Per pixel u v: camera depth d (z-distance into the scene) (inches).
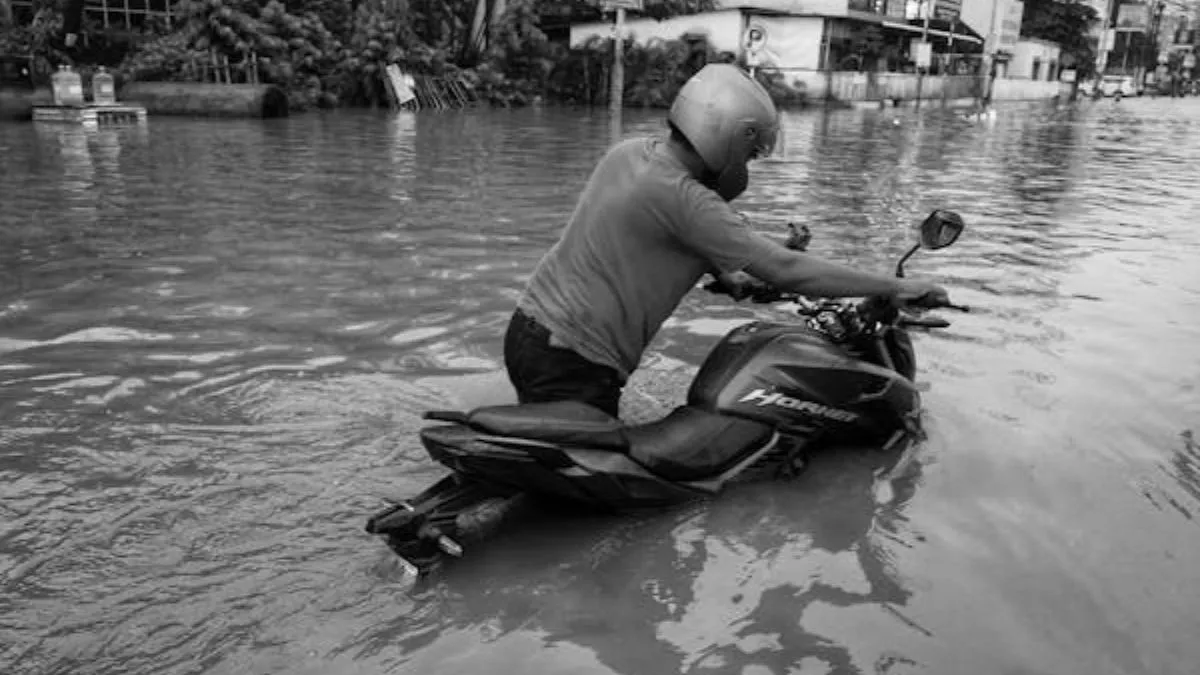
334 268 251.6
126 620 102.8
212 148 535.8
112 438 145.9
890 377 149.8
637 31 1403.8
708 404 138.6
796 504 134.9
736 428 137.0
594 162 514.0
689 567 117.9
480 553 120.1
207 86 781.3
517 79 1284.4
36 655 96.9
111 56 904.9
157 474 134.9
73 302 215.6
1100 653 102.3
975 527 128.5
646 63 1312.7
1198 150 744.3
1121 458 149.4
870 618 107.7
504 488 120.8
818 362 143.4
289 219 319.6
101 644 98.9
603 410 136.3
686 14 1386.6
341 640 101.1
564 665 98.1
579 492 123.2
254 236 290.5
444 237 294.4
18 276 237.5
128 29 951.6
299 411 157.8
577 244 131.5
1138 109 1729.8
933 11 1733.5
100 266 248.7
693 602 110.3
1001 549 123.0
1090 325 216.1
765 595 112.0
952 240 143.6
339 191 385.4
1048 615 108.8
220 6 871.1
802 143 700.7
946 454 150.3
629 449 125.8
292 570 113.3
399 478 135.6
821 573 116.7
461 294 228.8
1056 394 174.2
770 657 100.5
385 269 251.8
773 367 140.7
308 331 198.7
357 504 128.5
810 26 1378.0
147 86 782.5
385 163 490.0
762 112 128.4
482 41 1275.8
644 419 158.7
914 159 598.2
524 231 306.0
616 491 124.9
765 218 347.9
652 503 129.6
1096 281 258.2
